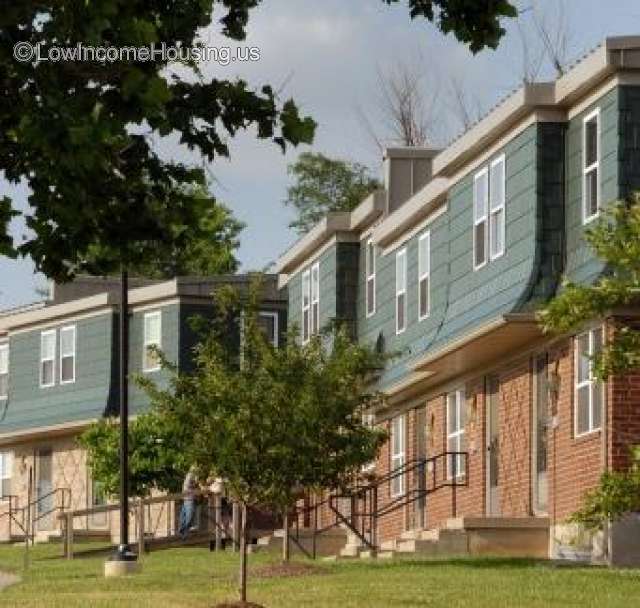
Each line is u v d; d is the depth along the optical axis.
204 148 15.10
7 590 34.50
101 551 49.03
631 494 26.19
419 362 41.84
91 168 13.77
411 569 33.16
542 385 38.34
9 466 73.00
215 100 14.88
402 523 47.53
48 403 70.19
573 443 35.72
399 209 47.03
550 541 36.84
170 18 14.34
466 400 43.00
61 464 69.62
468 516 41.38
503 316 35.78
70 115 13.51
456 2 15.48
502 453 40.50
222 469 30.81
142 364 66.50
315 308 54.97
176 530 59.06
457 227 41.78
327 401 33.44
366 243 52.06
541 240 36.50
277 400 31.11
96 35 13.13
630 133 33.94
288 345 32.84
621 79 34.03
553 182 36.66
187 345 64.94
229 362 32.06
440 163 42.03
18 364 72.31
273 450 30.70
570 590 28.41
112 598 30.92
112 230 15.37
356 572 33.22
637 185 33.84
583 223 35.44
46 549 54.22
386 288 49.59
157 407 31.50
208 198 15.55
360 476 37.16
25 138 13.64
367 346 34.88
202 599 30.31
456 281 41.75
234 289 33.19
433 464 45.41
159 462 58.16
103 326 67.88
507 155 38.47
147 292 66.19
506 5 15.50
